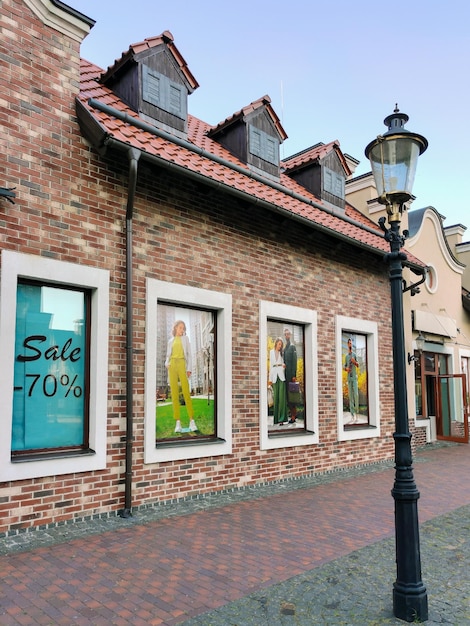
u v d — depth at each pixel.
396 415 4.52
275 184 9.76
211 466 8.05
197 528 6.34
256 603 4.36
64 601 4.29
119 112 7.39
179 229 7.88
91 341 6.78
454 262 19.19
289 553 5.57
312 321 10.20
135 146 6.70
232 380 8.52
